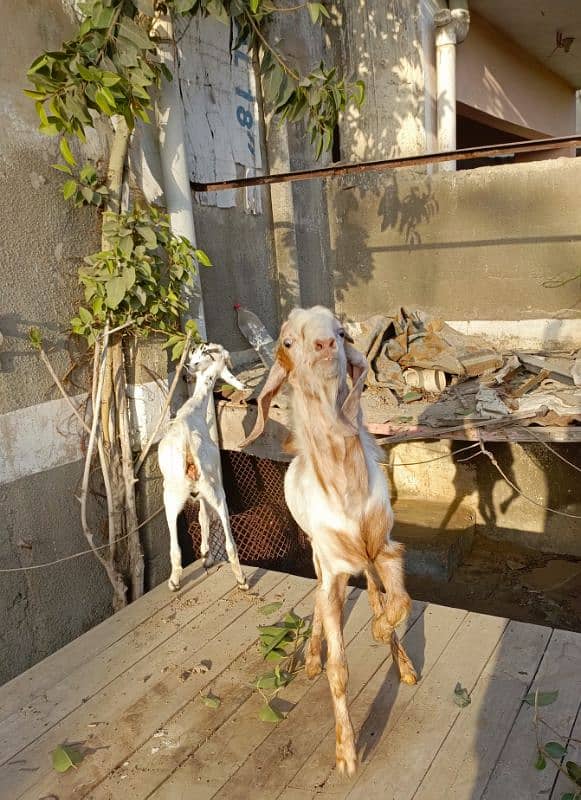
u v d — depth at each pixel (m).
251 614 2.19
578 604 3.11
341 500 1.48
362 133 4.04
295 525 3.50
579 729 1.57
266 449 2.91
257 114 3.64
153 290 2.37
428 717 1.66
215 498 2.27
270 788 1.48
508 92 5.21
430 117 3.95
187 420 2.26
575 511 3.42
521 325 3.67
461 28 3.90
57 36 2.21
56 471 2.27
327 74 2.57
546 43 5.20
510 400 2.63
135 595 2.57
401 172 3.87
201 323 2.87
